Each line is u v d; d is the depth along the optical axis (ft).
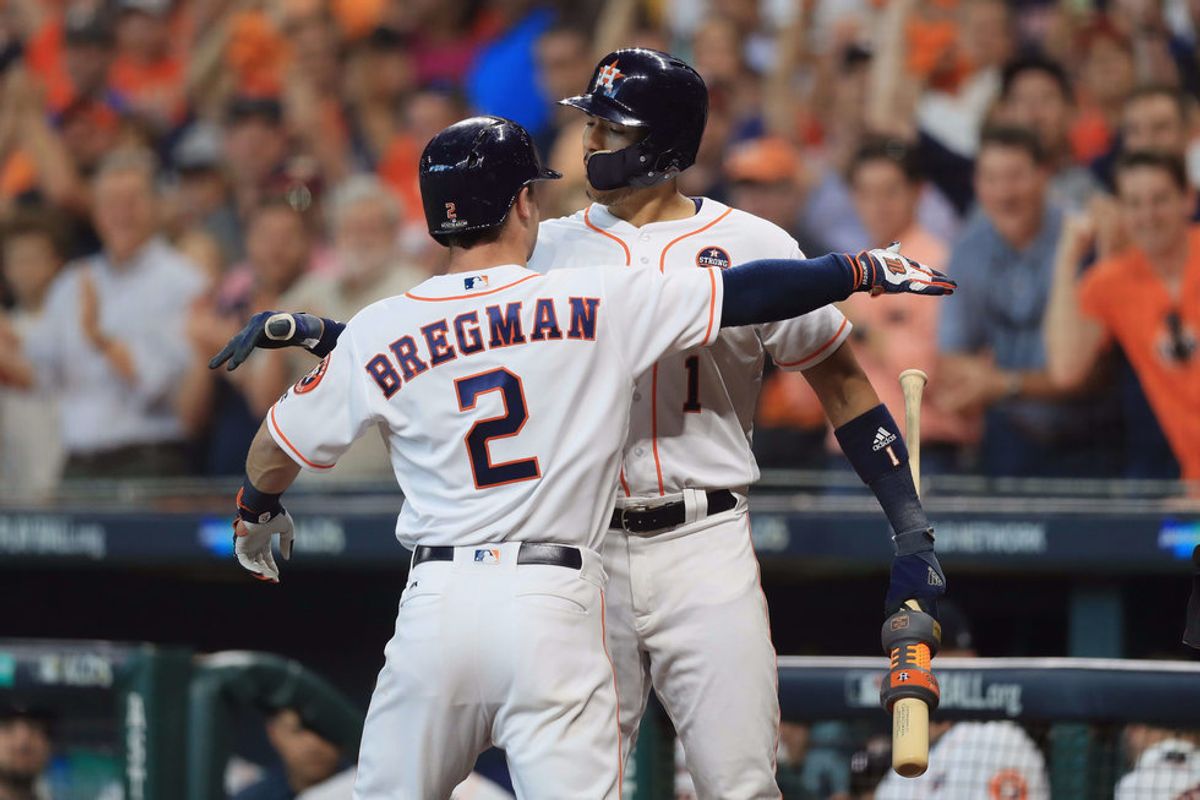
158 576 84.99
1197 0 81.10
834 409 41.65
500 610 36.96
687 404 40.47
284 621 83.20
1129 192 71.51
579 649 37.27
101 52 107.65
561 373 37.83
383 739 37.93
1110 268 72.13
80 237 99.55
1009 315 74.23
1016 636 76.33
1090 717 48.65
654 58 40.29
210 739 57.36
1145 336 71.31
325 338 41.65
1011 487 71.31
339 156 98.78
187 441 90.58
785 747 53.16
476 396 37.91
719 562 40.50
